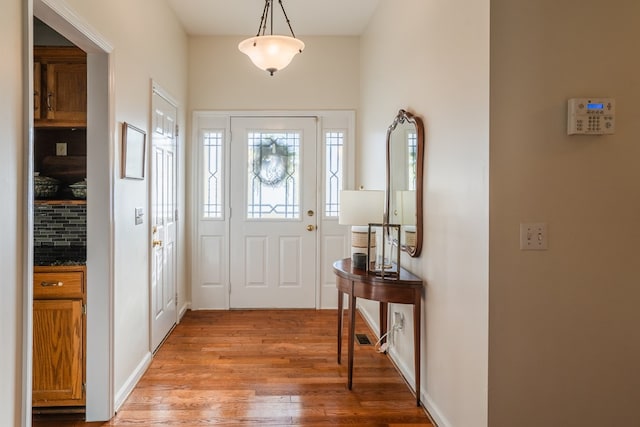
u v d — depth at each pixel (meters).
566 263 1.73
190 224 4.42
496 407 1.73
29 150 1.58
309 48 4.45
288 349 3.37
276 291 4.52
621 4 1.72
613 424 1.75
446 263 2.16
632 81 1.72
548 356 1.74
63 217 2.70
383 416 2.37
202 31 4.25
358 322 4.10
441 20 2.22
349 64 4.46
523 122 1.71
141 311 2.86
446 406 2.16
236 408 2.44
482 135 1.76
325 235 4.52
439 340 2.26
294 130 4.48
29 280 1.59
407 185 2.76
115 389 2.40
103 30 2.21
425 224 2.48
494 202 1.71
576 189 1.72
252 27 4.16
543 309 1.73
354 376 2.88
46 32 2.48
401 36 2.96
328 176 4.51
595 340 1.74
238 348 3.38
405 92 2.88
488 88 1.71
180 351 3.31
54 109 2.48
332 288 4.54
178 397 2.57
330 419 2.33
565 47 1.71
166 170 3.60
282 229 4.50
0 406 1.46
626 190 1.73
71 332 2.30
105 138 2.29
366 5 3.68
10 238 1.50
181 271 4.19
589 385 1.75
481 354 1.78
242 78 4.42
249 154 4.47
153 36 3.12
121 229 2.48
